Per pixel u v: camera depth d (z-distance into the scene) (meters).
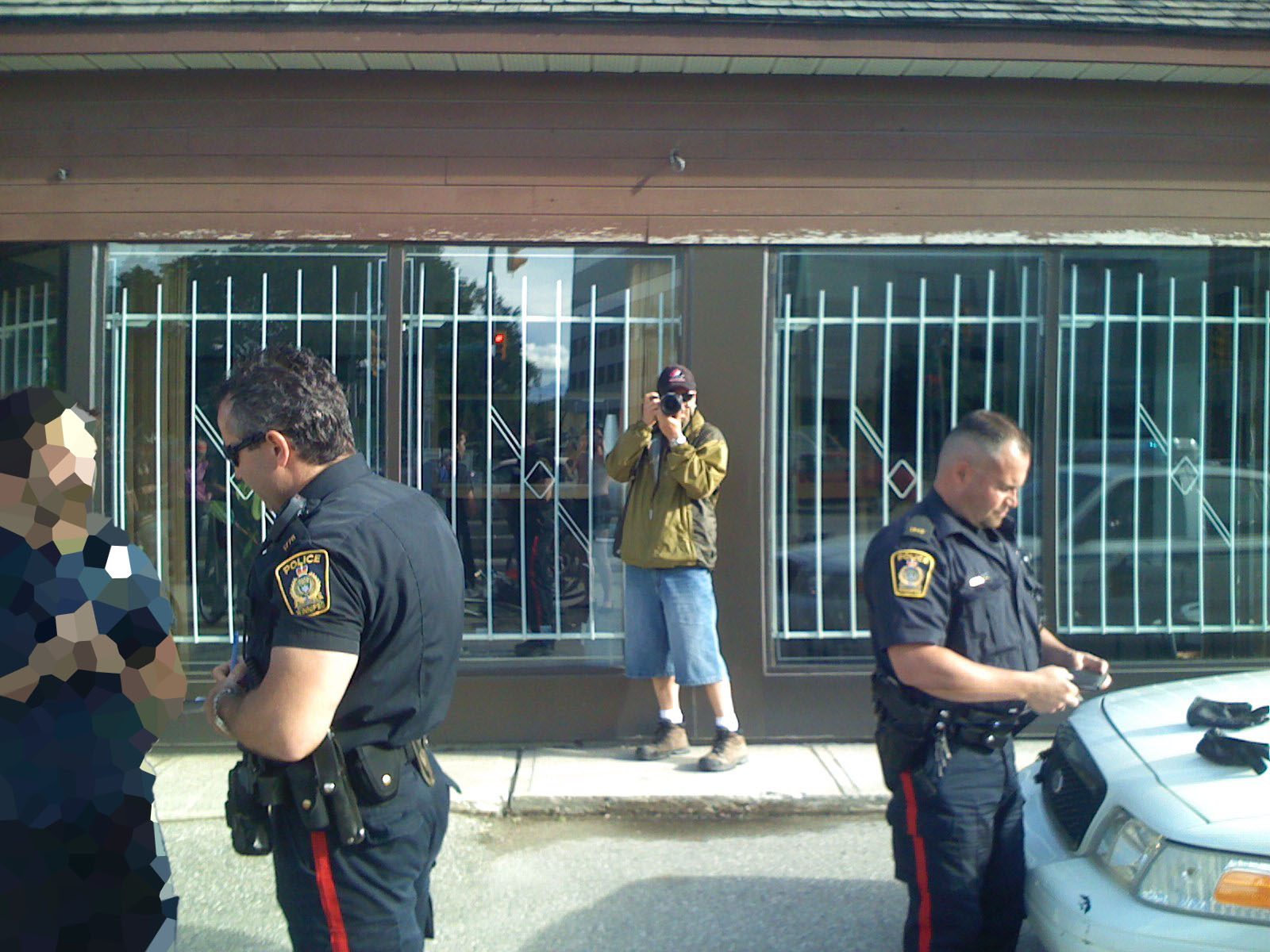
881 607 2.63
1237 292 5.34
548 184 5.01
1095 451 5.36
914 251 5.21
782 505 5.25
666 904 3.67
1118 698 3.27
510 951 3.36
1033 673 2.54
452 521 5.18
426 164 4.98
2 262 5.09
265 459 2.19
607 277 5.15
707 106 5.02
